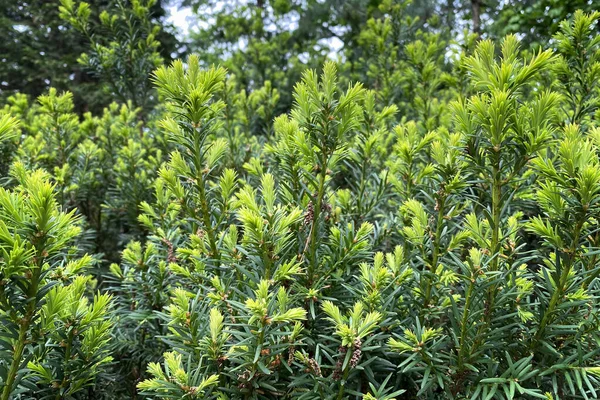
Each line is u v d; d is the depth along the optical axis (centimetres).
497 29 517
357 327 114
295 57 643
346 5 818
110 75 399
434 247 136
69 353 122
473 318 120
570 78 200
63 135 312
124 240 309
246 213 120
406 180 186
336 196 205
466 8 873
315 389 116
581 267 135
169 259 180
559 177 109
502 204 120
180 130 144
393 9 450
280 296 117
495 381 115
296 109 139
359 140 215
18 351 106
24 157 275
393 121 324
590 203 105
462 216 180
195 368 127
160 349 187
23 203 104
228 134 321
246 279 139
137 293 188
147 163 313
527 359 116
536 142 112
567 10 408
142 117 416
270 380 126
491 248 121
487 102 115
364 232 147
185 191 155
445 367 119
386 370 132
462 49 315
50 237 104
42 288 104
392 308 133
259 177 175
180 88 136
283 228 127
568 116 203
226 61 583
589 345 124
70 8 387
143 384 112
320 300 135
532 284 130
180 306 128
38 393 127
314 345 130
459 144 137
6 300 102
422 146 177
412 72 341
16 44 1814
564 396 126
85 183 312
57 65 1638
